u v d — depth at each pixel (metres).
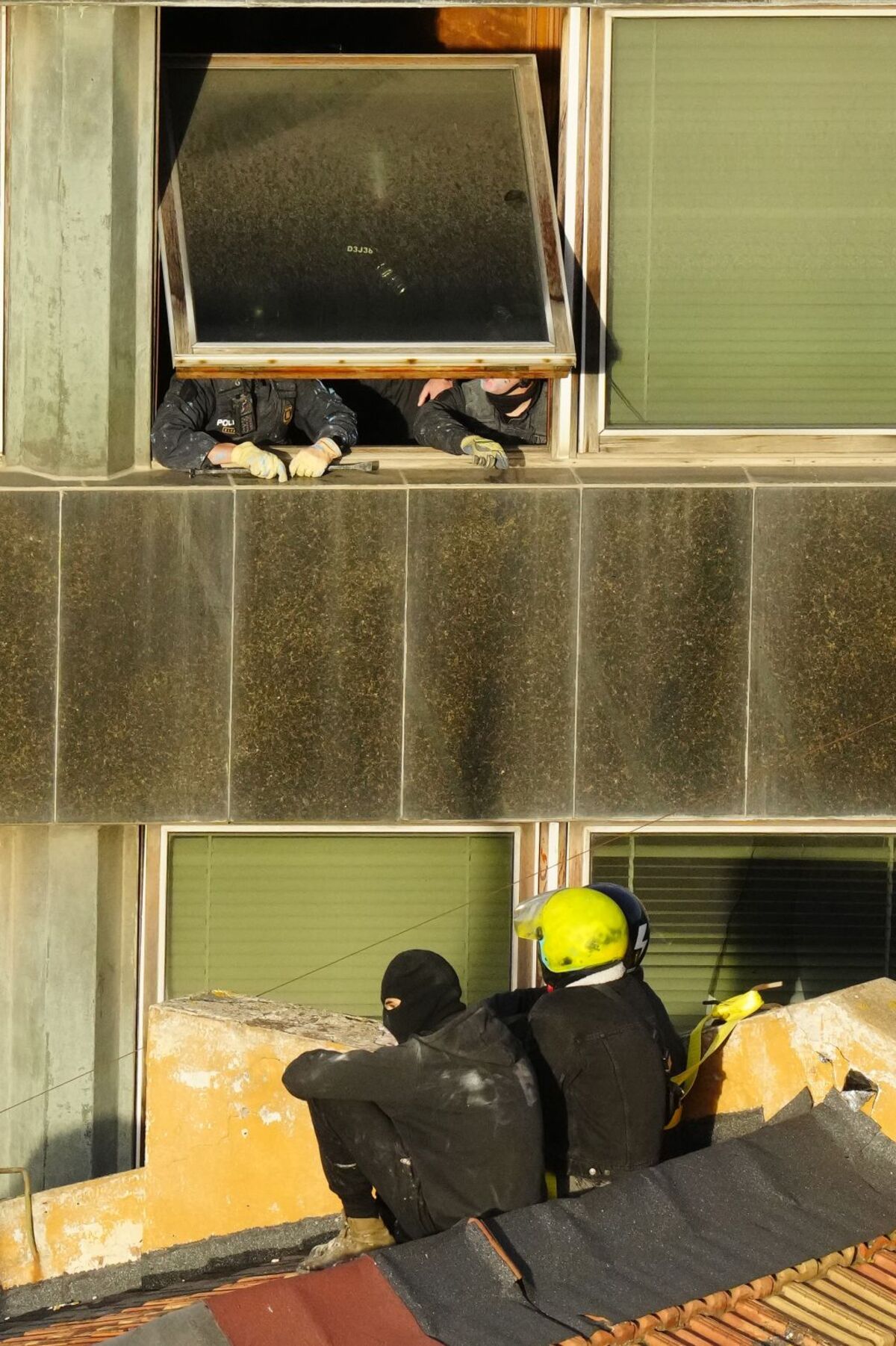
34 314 29.59
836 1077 20.81
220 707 29.91
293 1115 23.73
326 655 29.95
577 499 29.92
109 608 29.62
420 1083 18.66
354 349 28.67
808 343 30.98
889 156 30.53
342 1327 16.23
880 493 30.19
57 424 29.61
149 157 29.72
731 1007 22.67
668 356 31.00
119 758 29.84
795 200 30.62
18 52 29.31
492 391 30.98
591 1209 18.55
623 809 30.53
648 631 30.25
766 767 30.61
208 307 28.94
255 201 30.05
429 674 30.08
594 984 20.47
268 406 30.75
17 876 30.91
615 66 30.23
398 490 29.72
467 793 30.33
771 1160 19.94
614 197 30.61
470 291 29.39
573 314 30.81
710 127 30.42
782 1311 17.50
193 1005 25.00
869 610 30.39
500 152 30.69
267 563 29.73
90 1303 23.36
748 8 29.80
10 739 29.64
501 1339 16.31
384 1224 20.08
